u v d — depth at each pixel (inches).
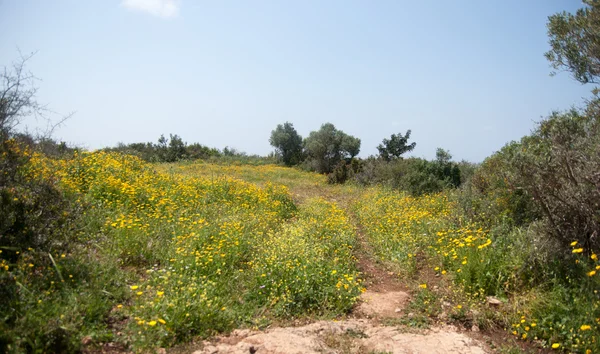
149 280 189.8
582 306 162.4
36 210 191.2
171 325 152.0
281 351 145.9
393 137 1029.8
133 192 324.5
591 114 256.2
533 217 260.7
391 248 301.6
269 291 202.1
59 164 344.5
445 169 684.1
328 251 289.0
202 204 373.1
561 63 319.6
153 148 1098.1
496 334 170.6
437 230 311.0
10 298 140.6
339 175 910.4
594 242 181.9
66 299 154.9
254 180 810.2
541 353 154.2
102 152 457.4
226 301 188.7
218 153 1331.2
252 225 327.9
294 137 1508.4
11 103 199.5
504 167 271.9
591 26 296.5
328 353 146.4
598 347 145.3
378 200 538.6
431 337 164.2
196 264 214.4
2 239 168.7
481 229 263.7
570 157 191.8
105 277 180.2
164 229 269.9
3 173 187.9
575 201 185.3
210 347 145.3
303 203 563.8
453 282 216.2
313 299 202.2
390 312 195.6
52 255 177.8
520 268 200.1
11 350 119.3
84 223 232.1
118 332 147.9
